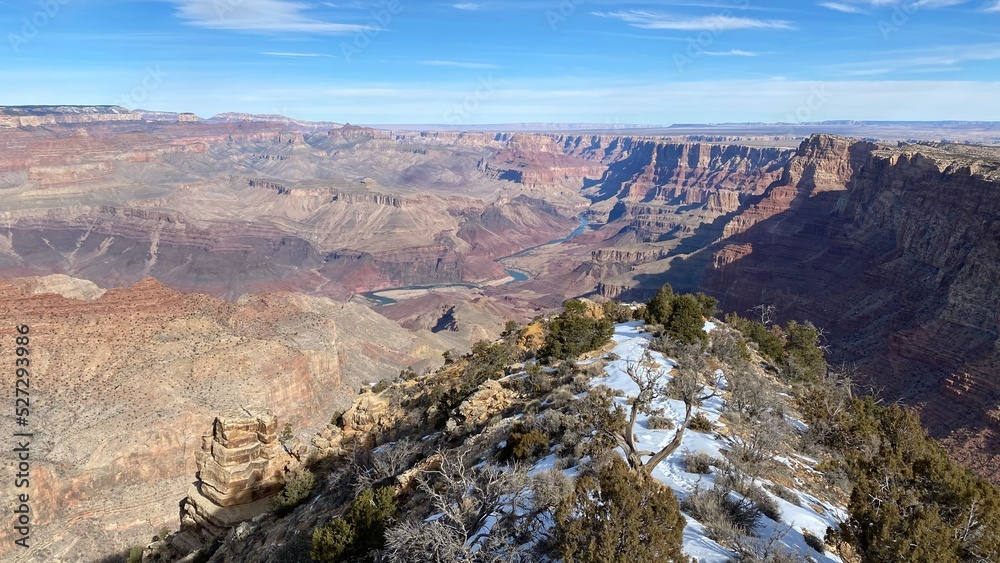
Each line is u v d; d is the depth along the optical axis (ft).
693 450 88.22
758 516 69.41
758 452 87.15
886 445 91.81
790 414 128.06
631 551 52.24
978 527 66.49
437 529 65.05
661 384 122.83
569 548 54.39
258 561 119.65
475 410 135.54
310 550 102.32
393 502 97.19
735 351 162.40
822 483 90.58
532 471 85.87
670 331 169.78
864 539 62.75
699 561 57.16
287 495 149.89
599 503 59.77
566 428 95.55
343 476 137.59
